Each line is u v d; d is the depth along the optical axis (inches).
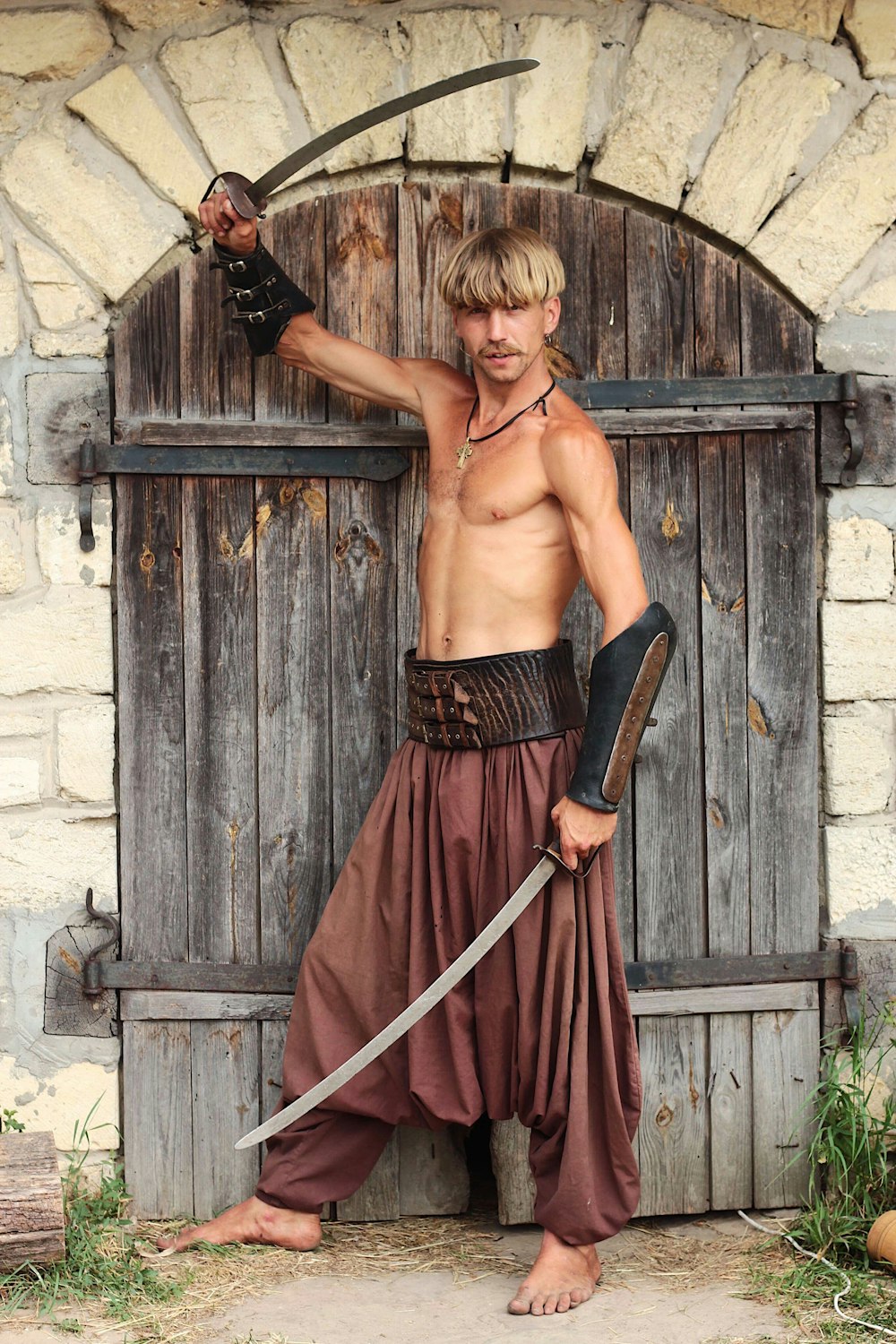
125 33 113.0
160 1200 119.9
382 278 116.8
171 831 118.6
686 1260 113.1
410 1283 108.0
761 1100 120.7
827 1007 120.6
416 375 112.5
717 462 118.3
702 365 117.6
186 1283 106.7
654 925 119.9
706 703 119.2
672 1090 120.4
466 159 115.0
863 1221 113.1
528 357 103.7
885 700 119.2
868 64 114.4
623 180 115.5
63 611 116.0
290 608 118.6
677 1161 120.6
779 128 114.7
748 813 119.7
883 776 119.3
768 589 118.9
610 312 117.3
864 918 119.9
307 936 119.5
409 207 116.4
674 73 114.6
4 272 114.3
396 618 118.8
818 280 116.3
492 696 105.0
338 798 119.3
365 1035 112.3
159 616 117.9
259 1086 120.0
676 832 119.6
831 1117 119.1
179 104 113.3
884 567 118.4
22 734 116.1
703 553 118.6
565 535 105.0
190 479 117.6
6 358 115.0
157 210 114.2
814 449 118.5
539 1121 107.3
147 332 116.0
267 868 119.3
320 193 117.8
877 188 115.3
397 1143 120.3
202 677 118.3
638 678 100.0
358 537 118.5
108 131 112.8
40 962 117.6
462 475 107.5
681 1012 119.6
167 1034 119.4
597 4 114.8
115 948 118.4
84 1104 118.4
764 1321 101.1
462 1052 109.0
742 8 114.4
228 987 118.8
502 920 101.7
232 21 113.3
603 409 117.3
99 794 117.0
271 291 110.3
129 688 117.9
